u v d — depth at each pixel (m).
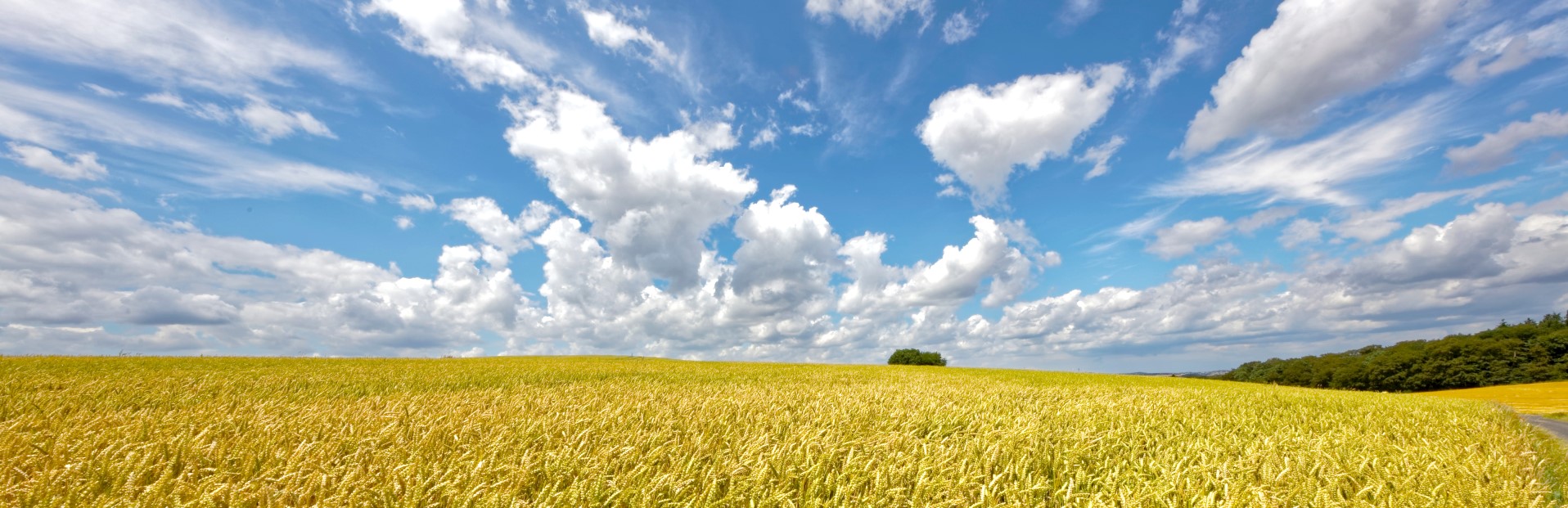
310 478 4.00
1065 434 7.48
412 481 4.09
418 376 17.86
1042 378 27.84
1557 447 9.70
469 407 8.77
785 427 7.53
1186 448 6.77
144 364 19.81
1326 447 6.74
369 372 19.50
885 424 7.89
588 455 5.09
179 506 3.47
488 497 3.74
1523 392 31.22
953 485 4.48
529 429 6.31
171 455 4.75
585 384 16.16
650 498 3.97
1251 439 7.88
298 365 22.95
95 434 5.31
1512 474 5.53
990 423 8.22
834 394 12.73
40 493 3.59
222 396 10.41
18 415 7.61
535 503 3.77
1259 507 4.23
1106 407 11.55
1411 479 5.07
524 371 22.27
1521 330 74.56
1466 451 6.61
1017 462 5.43
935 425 8.16
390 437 5.75
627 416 8.09
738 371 27.17
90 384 11.44
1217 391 19.22
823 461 5.12
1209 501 4.30
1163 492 4.50
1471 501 4.62
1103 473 5.48
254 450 5.05
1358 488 4.98
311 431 6.01
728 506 4.06
